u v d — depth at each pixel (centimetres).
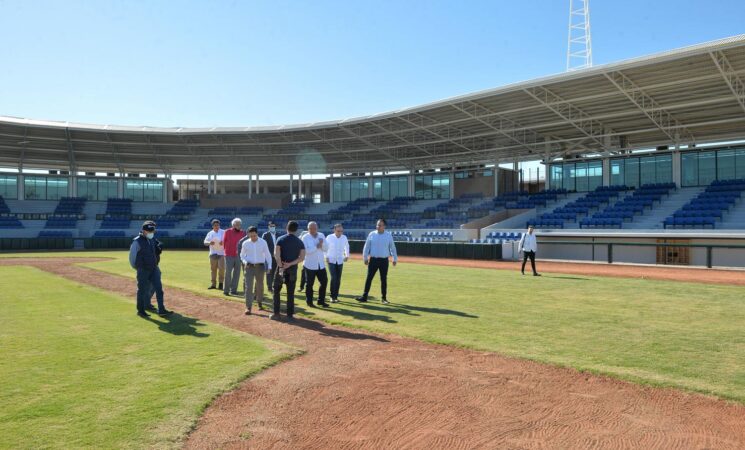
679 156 3378
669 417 499
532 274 1930
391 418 504
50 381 587
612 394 561
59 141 4553
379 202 5197
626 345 766
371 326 914
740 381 593
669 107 2762
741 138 3250
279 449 435
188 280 1733
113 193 5494
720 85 2552
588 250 2878
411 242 3219
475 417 505
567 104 2981
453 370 652
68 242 4381
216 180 6097
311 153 4872
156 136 4541
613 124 3359
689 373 623
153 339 803
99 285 1566
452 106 3195
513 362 684
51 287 1510
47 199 5175
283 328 911
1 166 4984
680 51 2181
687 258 2591
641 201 3256
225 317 1021
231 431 468
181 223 5197
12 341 786
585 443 446
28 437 439
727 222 2772
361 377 627
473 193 4659
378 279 1738
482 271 2081
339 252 1224
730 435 459
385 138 4188
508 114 3281
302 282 1411
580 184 3856
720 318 987
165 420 480
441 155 4634
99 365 654
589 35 4106
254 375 629
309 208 5469
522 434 465
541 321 958
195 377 607
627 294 1341
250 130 4297
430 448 439
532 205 3875
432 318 991
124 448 423
